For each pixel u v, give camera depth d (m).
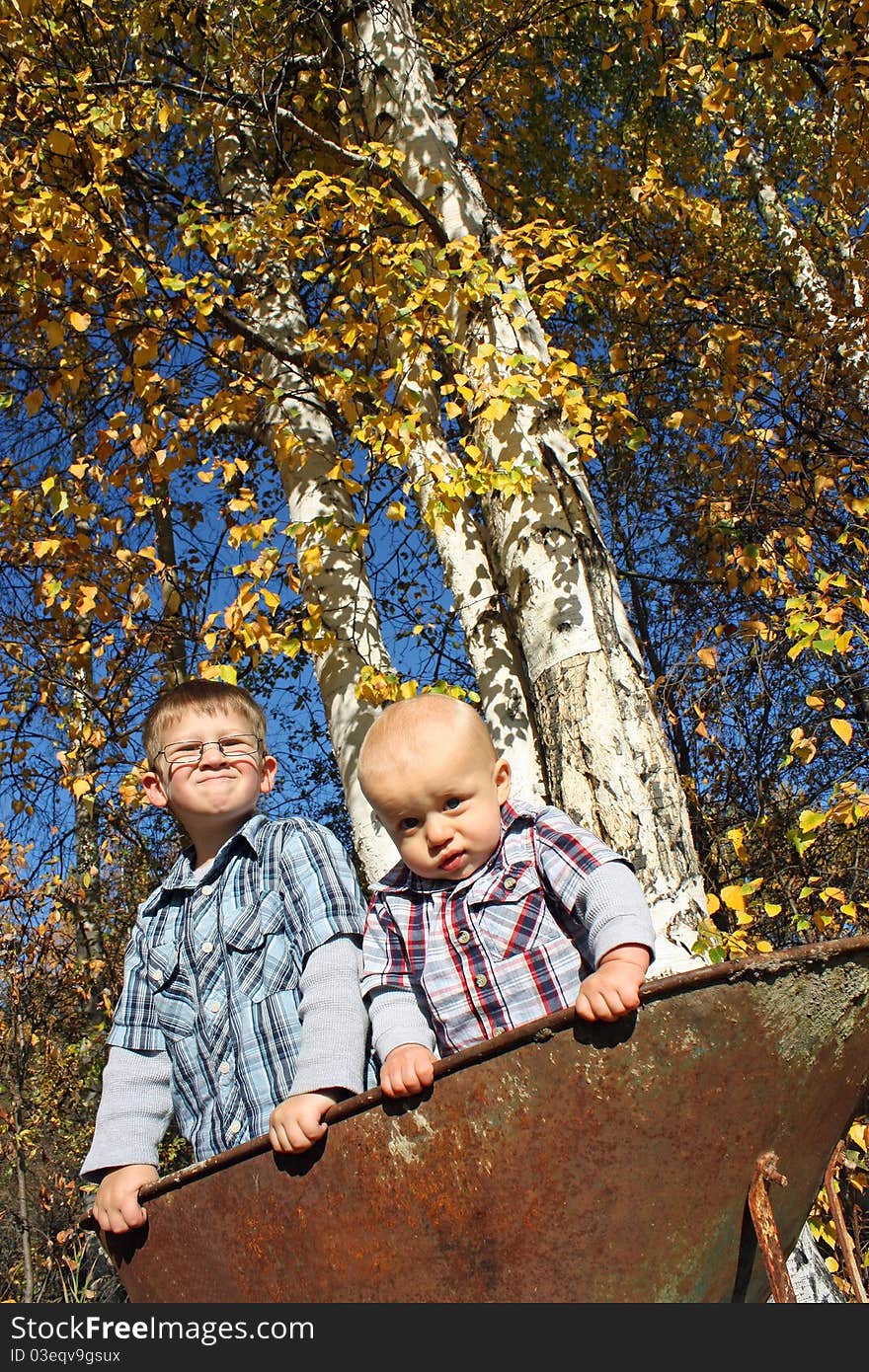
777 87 5.70
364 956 1.84
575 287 4.19
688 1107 1.29
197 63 5.47
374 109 4.47
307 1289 1.37
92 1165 1.78
